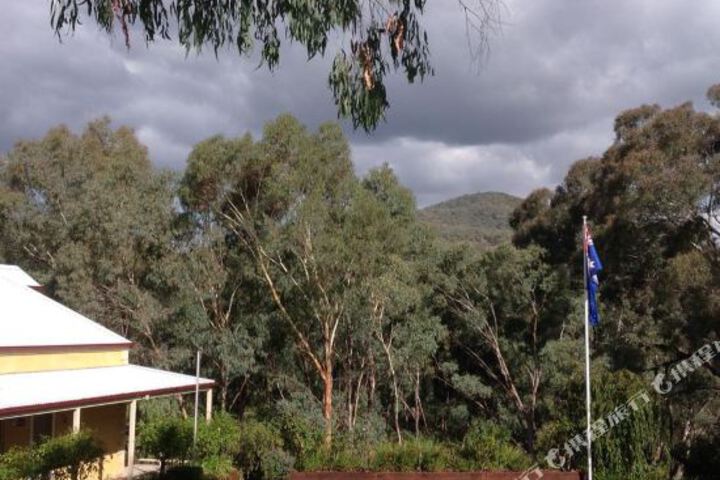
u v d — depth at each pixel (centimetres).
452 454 1819
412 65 629
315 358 2916
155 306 2988
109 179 3173
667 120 2294
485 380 3291
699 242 2350
